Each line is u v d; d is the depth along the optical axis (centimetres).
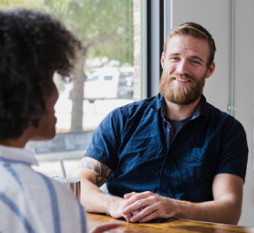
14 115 56
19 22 58
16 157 56
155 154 162
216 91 256
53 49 60
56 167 200
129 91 236
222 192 151
